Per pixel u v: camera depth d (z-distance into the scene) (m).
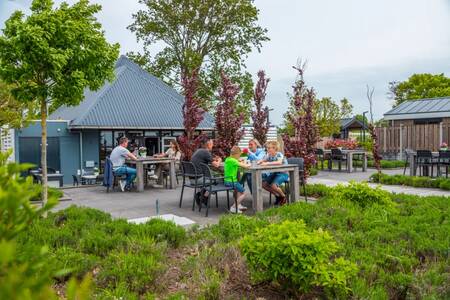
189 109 11.73
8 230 1.19
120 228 4.88
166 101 18.77
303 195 9.17
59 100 6.20
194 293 3.36
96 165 15.96
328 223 5.19
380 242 4.53
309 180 12.67
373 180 11.93
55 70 5.61
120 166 10.40
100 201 8.76
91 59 6.11
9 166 1.39
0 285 0.97
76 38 5.94
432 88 41.09
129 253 3.83
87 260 3.72
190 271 3.81
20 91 5.86
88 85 6.36
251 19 26.70
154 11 26.45
